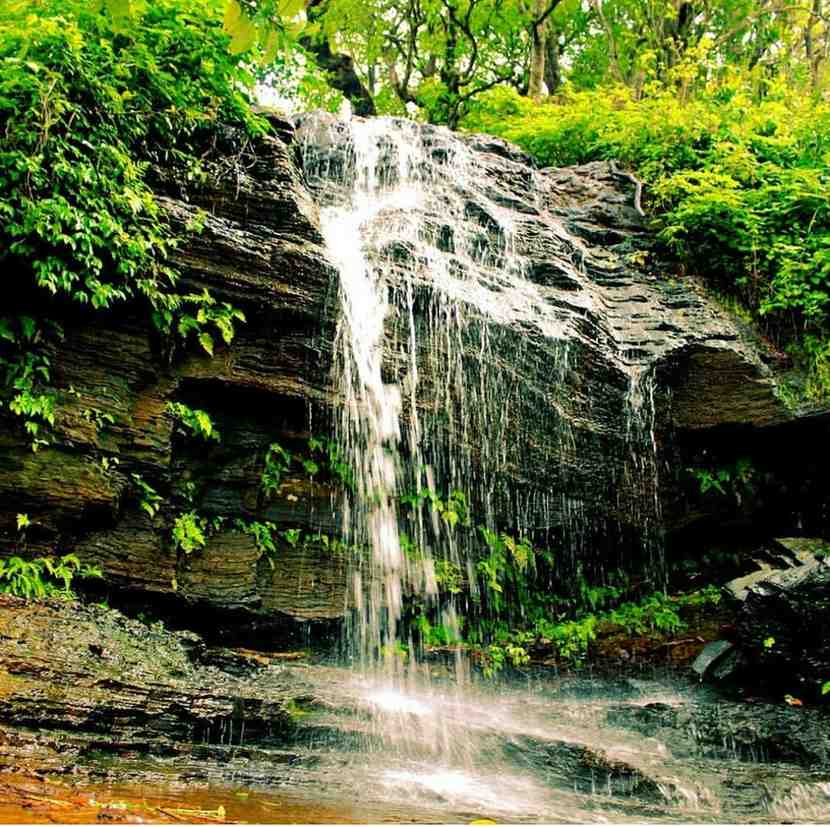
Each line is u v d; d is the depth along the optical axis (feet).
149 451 24.26
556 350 31.68
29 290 23.22
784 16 59.82
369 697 21.59
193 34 28.25
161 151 26.68
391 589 28.12
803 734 22.95
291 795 14.94
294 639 26.17
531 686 27.20
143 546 24.03
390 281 29.60
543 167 47.39
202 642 21.12
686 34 56.34
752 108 43.80
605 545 32.45
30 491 21.89
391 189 36.24
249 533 26.43
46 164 23.04
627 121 43.47
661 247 38.63
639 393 33.17
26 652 16.78
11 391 22.35
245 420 27.14
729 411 33.01
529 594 31.40
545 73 66.23
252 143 28.76
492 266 33.88
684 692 27.35
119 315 24.67
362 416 28.30
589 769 19.10
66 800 12.22
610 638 30.40
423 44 66.03
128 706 16.29
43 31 23.80
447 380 29.84
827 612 25.80
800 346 35.09
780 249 36.37
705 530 34.17
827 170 40.22
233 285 26.03
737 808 18.57
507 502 30.53
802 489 34.04
